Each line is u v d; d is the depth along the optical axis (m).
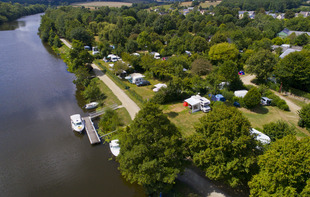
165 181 21.80
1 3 181.38
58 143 37.03
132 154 22.77
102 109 46.69
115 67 61.97
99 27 126.06
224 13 165.50
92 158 33.50
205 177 27.91
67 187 28.38
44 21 129.12
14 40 112.50
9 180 29.58
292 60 49.72
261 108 45.50
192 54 79.50
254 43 87.88
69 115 45.78
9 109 47.69
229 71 49.69
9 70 70.94
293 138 20.80
